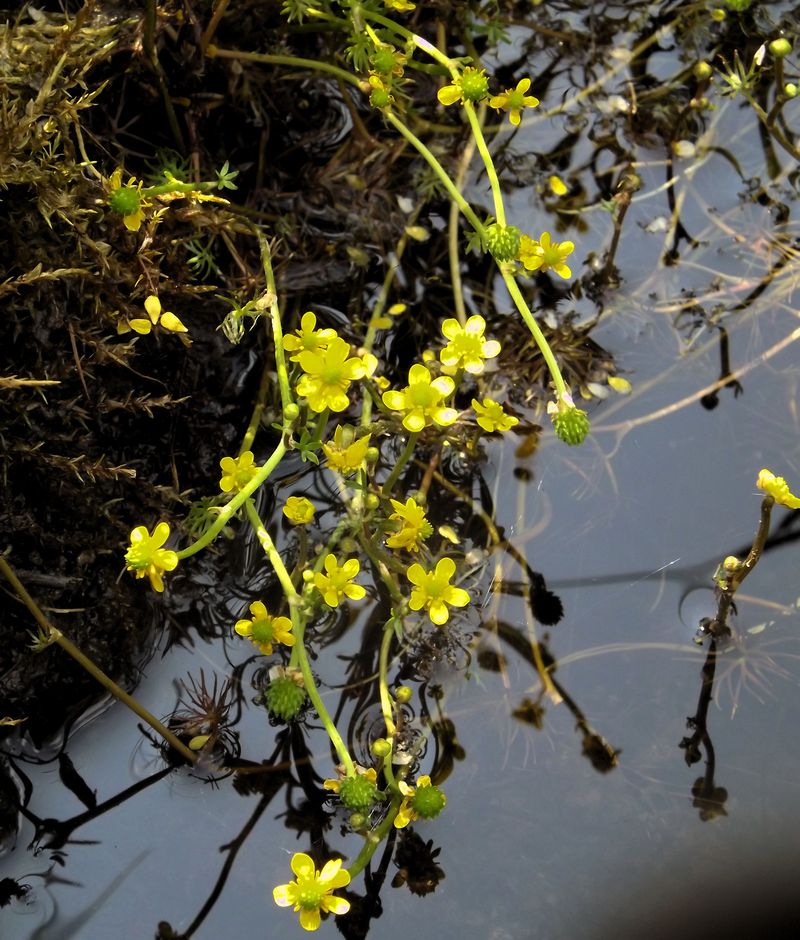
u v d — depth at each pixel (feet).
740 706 1.38
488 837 1.34
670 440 1.49
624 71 1.67
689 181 1.62
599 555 1.44
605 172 1.62
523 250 1.40
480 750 1.37
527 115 1.65
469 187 1.61
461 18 1.64
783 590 1.42
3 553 1.40
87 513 1.42
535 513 1.46
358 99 1.61
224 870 1.33
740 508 1.46
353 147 1.60
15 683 1.38
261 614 1.32
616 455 1.49
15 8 1.47
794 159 1.63
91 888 1.32
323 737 1.37
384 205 1.58
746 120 1.65
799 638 1.40
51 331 1.42
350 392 1.50
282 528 1.45
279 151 1.58
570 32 1.68
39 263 1.37
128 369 1.46
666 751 1.37
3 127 1.34
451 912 1.31
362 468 1.38
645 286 1.57
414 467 1.48
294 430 1.45
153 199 1.43
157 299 1.40
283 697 1.30
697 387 1.52
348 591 1.32
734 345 1.54
